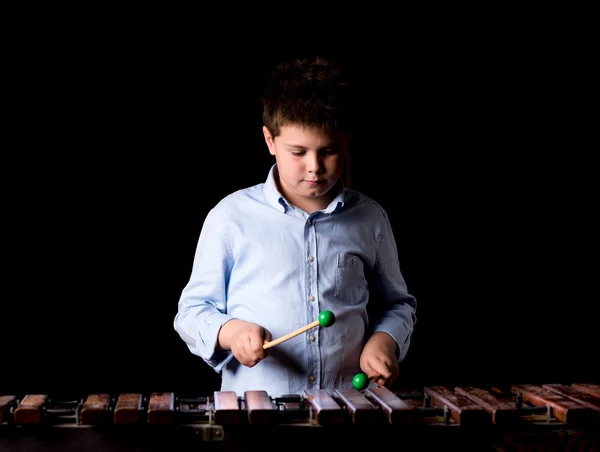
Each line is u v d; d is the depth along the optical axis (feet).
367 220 7.30
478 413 5.69
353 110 6.66
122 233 16.26
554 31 16.33
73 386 15.81
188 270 16.47
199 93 16.03
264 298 6.87
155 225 16.35
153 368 16.14
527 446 5.83
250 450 5.62
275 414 5.51
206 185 16.34
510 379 15.99
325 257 6.98
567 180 16.89
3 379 15.61
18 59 15.46
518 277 16.98
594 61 16.43
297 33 16.01
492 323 16.85
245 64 15.99
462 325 16.80
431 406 6.19
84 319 16.19
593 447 5.85
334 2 15.88
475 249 16.94
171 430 5.59
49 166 15.92
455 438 5.76
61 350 16.03
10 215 15.88
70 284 16.14
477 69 16.39
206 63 15.94
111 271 16.25
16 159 15.78
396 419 5.56
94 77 15.74
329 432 5.65
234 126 16.21
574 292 17.03
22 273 15.98
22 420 5.46
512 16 16.21
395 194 16.65
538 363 16.37
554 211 16.96
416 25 16.15
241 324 6.49
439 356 16.52
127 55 15.74
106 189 16.12
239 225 6.98
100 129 15.93
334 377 6.89
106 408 5.52
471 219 16.88
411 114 16.46
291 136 6.42
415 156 16.61
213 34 15.85
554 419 5.94
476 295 16.92
